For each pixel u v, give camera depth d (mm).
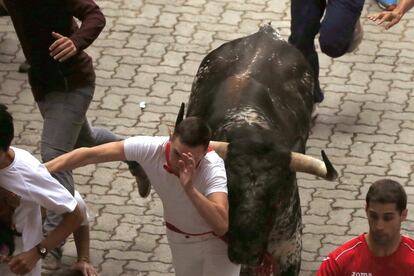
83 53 17891
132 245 19156
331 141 21953
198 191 14219
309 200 20344
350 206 20188
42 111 18031
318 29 21484
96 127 21250
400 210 12977
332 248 19156
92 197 20312
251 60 18125
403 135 22141
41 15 17156
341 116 22703
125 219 19781
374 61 24453
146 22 25641
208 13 26000
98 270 18547
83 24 17062
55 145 17688
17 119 22375
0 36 25109
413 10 26328
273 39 18922
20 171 13500
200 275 15570
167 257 18875
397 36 25359
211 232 14945
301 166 15375
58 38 16781
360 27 21500
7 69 23984
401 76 24000
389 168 21172
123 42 24953
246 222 14781
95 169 21062
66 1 17094
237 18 25812
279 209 15625
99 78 23750
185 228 14953
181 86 23547
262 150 15414
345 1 20859
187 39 25062
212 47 24766
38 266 14414
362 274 13375
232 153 15352
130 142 14531
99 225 19625
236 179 15109
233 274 15445
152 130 22188
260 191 15016
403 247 13305
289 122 17359
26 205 13695
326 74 24016
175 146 13891
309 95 18547
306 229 19625
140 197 20344
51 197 13727
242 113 16438
